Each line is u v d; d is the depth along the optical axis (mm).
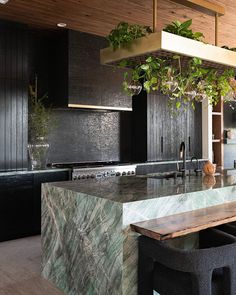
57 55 4910
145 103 5816
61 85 4832
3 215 4109
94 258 2420
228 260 1866
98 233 2377
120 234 2174
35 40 4914
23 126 4430
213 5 3217
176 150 6266
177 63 3021
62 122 5199
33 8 3857
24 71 4445
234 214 2449
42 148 4652
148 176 3654
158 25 4434
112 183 3053
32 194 4332
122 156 5996
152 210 2318
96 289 2400
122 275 2164
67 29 4652
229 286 1883
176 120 6266
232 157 7535
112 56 2936
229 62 3031
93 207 2422
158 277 2053
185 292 1858
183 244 2754
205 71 3217
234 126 7539
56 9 3896
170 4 3738
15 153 4355
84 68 4836
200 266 1790
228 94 3758
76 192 2611
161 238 1961
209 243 2422
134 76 3059
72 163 5262
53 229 2941
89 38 4879
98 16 4137
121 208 2174
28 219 4324
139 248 2172
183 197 2523
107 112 5773
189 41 2684
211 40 5141
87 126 5508
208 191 2725
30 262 3463
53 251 2941
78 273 2598
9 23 4285
